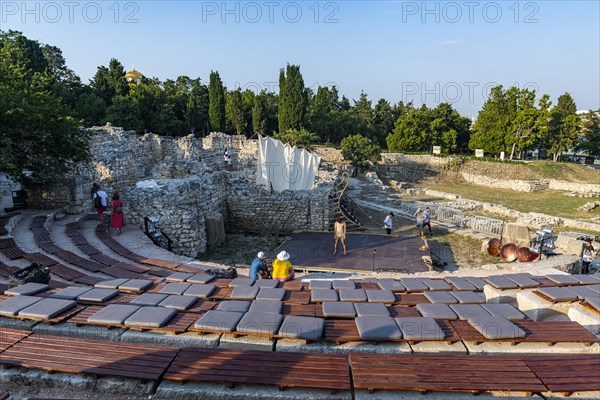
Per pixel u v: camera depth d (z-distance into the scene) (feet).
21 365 19.45
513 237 66.59
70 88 198.90
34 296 26.30
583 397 17.83
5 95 54.49
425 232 82.84
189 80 270.67
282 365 19.38
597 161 254.88
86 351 20.49
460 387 17.80
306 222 82.53
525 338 21.77
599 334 24.68
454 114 250.98
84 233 56.13
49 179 61.26
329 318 24.45
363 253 63.67
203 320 22.98
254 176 111.34
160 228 63.72
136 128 188.14
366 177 157.48
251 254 67.36
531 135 198.18
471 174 177.17
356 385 17.99
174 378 18.63
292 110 195.62
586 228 89.20
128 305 25.03
